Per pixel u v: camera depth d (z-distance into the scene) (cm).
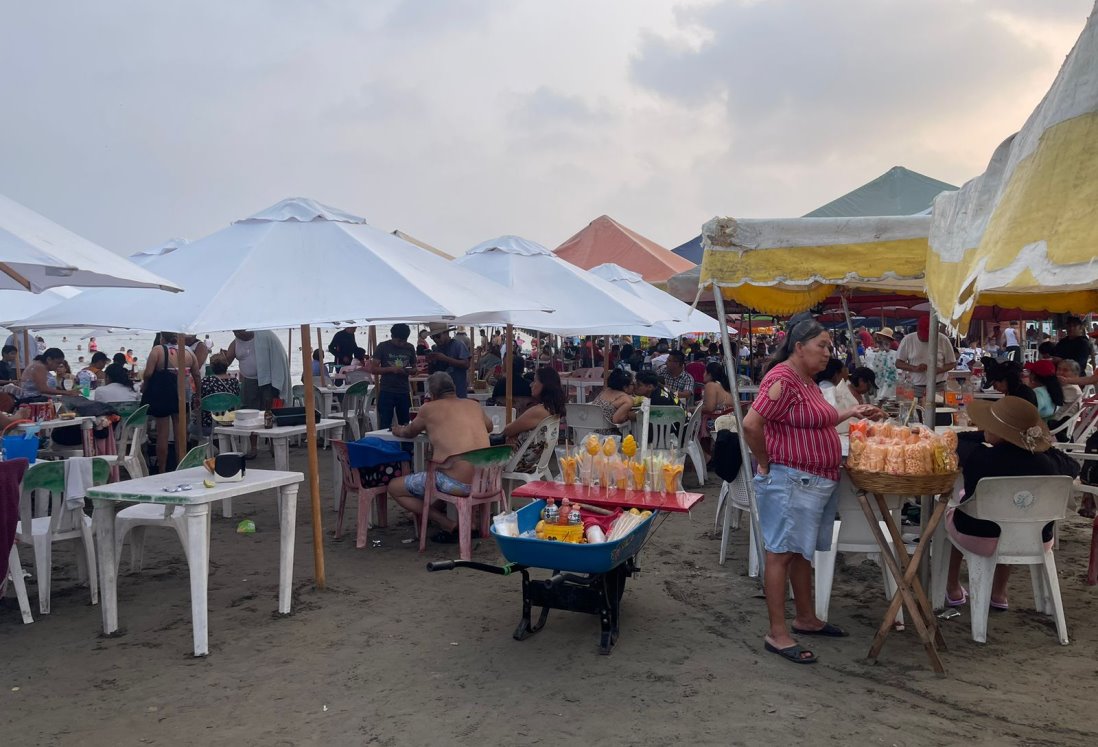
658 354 1989
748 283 563
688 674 442
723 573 629
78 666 459
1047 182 287
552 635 503
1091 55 291
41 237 455
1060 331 1241
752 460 630
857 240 541
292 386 1398
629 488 562
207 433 1069
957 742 364
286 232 598
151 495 471
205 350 1339
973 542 477
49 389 1054
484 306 592
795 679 434
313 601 570
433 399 710
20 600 523
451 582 612
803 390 446
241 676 445
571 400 1452
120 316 552
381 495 777
